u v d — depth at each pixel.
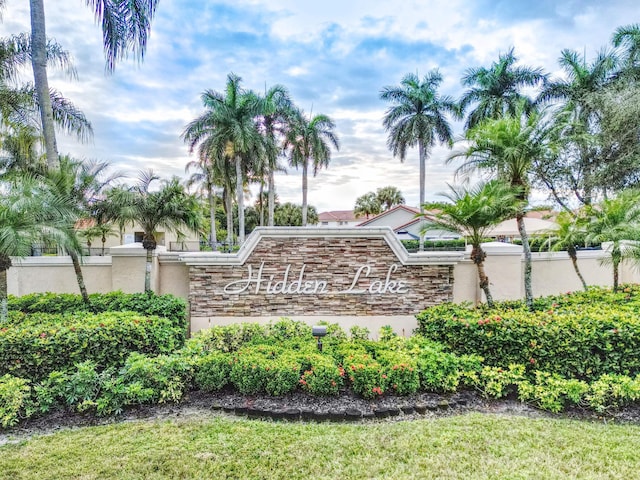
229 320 8.20
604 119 16.94
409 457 3.73
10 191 6.45
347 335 8.10
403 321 8.42
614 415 4.73
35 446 3.94
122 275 9.23
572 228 9.43
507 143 7.46
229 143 27.84
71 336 5.24
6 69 10.58
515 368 5.48
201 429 4.30
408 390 5.12
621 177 16.69
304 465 3.59
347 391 5.23
